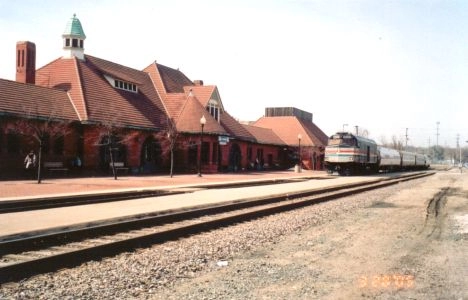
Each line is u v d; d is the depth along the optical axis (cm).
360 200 2222
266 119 7488
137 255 950
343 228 1357
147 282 759
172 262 898
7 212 1507
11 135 3003
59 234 1043
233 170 5231
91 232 1125
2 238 1020
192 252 991
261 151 6238
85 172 3509
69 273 796
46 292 691
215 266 884
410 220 1538
